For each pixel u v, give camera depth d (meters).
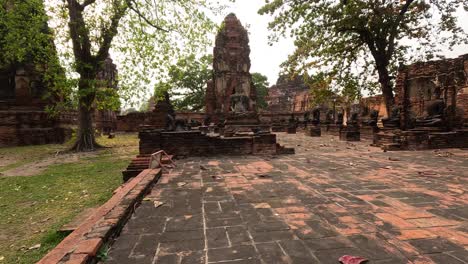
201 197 4.62
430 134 11.63
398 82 17.95
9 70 19.36
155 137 9.45
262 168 7.26
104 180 6.86
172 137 9.53
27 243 3.40
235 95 23.45
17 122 18.31
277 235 3.12
